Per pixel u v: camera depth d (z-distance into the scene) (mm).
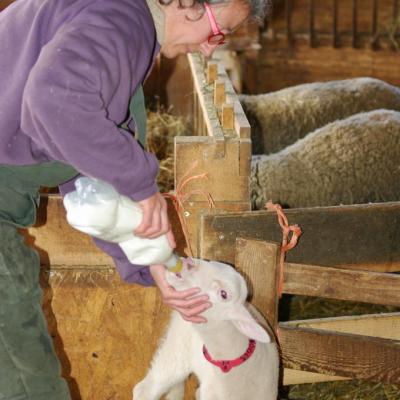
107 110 2008
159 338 3035
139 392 2803
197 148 2805
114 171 1934
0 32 2086
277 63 7223
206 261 2523
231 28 2162
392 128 4348
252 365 2629
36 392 2213
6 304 2154
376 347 2783
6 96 2037
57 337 3023
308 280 2715
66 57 1844
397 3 7215
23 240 2270
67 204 2062
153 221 2078
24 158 2109
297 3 7375
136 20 1954
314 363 2838
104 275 2947
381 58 7184
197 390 2955
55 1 1991
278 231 2744
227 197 2875
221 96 3412
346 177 4203
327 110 5375
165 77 6004
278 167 4184
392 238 2828
